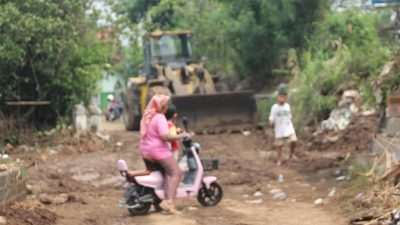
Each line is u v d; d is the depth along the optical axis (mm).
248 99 21812
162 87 22578
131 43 22062
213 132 21422
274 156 17375
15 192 10531
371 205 10133
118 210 11406
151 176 10984
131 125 25750
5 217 9414
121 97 39031
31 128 19172
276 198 12438
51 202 11703
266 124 21656
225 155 17656
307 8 25969
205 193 11688
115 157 16797
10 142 18359
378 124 14477
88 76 20312
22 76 19312
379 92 15758
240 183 14336
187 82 24156
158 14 30297
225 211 11133
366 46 21016
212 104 21562
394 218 8727
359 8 26125
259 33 26297
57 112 19922
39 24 17750
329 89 20219
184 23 29844
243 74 28547
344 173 14406
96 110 20797
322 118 19922
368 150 14492
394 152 11852
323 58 22750
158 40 25797
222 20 27656
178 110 21391
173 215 10828
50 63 19172
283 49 26297
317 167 15508
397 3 13047
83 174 14789
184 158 11781
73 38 18922
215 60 29031
